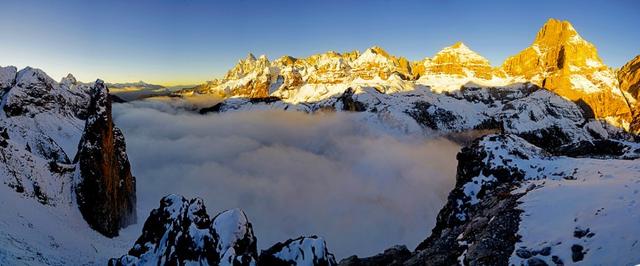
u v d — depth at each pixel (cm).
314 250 3053
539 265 2273
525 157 4678
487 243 2777
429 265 2938
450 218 4309
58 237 4969
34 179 5850
